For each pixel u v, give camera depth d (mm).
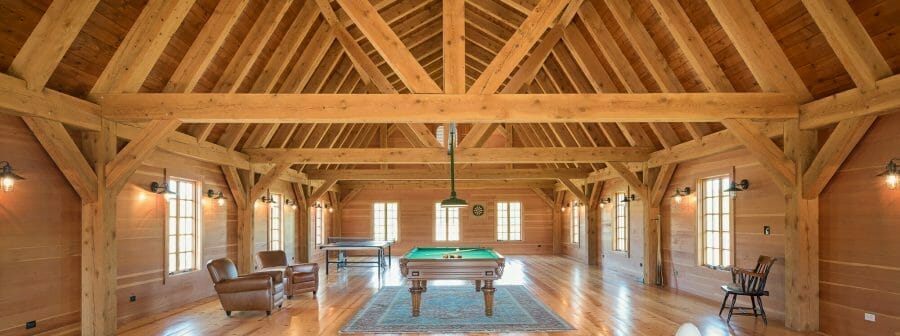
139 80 6035
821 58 5648
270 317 7137
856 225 5621
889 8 4664
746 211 7547
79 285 6074
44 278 5617
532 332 6180
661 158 9797
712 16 6238
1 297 5133
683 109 5934
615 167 10375
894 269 5168
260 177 10742
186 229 8492
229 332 6277
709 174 8508
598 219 14562
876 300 5359
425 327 6445
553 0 5738
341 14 8695
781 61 5988
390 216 18312
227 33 6555
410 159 10195
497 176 14391
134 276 6992
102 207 5957
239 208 10047
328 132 12109
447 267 7082
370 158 10180
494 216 18281
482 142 11820
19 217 5340
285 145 11016
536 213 18312
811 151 6121
